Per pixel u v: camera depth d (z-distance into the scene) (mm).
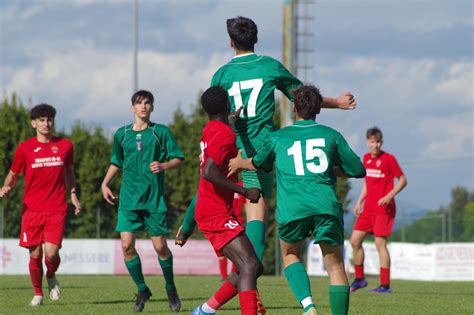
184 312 26422
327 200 20375
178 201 99438
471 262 69250
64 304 29219
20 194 88750
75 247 75125
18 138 96562
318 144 20734
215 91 20297
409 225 86938
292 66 76875
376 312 26734
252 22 23609
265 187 23172
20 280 49281
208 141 19594
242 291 19266
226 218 19656
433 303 31000
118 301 30656
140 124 27953
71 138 97938
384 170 40031
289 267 21672
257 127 23250
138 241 76688
